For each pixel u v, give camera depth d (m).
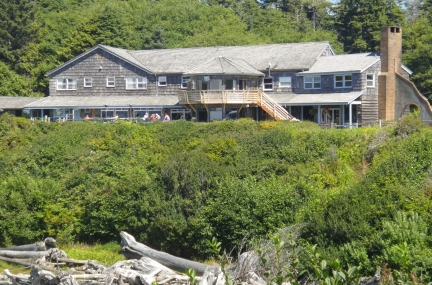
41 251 38.50
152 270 31.16
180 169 42.28
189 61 75.44
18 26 110.50
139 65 74.94
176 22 128.00
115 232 43.56
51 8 130.88
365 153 45.31
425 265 26.11
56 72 79.12
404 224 29.45
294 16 145.12
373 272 28.47
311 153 46.25
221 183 40.28
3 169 53.53
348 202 33.69
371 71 65.50
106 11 110.12
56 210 44.88
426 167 36.84
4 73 101.06
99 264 34.69
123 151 52.41
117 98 75.50
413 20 114.00
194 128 55.16
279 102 66.31
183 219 39.88
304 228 33.12
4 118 62.25
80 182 47.72
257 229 37.22
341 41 113.69
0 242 44.69
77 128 58.44
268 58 72.25
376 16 103.88
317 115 65.81
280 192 38.28
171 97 73.12
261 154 46.47
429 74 79.50
